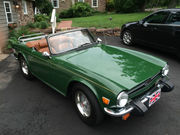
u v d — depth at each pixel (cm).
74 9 2234
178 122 291
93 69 277
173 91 390
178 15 555
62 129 284
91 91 256
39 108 343
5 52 790
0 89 428
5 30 1010
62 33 369
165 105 338
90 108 263
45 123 299
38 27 1374
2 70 559
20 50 452
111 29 980
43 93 401
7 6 1128
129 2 2106
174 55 629
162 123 290
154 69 290
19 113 330
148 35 657
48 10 2103
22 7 1438
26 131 283
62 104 354
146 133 269
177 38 548
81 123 296
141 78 259
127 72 272
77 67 285
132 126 285
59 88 337
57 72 319
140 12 2088
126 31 767
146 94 273
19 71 545
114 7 2423
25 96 390
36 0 1883
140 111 243
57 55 339
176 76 462
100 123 278
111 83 236
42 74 380
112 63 300
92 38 408
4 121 309
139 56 343
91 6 2516
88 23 1323
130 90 244
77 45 370
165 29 583
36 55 377
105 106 241
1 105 359
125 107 241
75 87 282
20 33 1037
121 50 371
